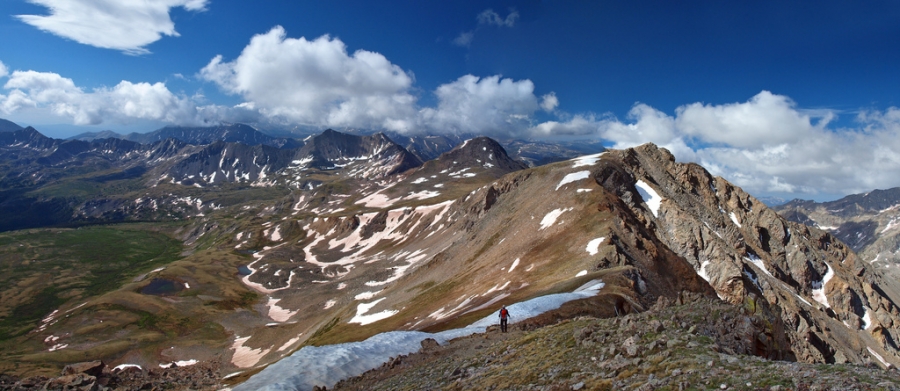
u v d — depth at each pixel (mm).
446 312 74875
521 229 116438
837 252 156500
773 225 141375
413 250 199375
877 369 14469
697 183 149875
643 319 24562
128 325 148125
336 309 144250
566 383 19594
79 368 45562
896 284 161875
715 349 19094
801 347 87875
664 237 109938
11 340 141875
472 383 24234
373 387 28797
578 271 69625
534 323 39344
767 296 102000
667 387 16312
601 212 93750
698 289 79375
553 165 166625
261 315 168000
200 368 106375
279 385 29234
